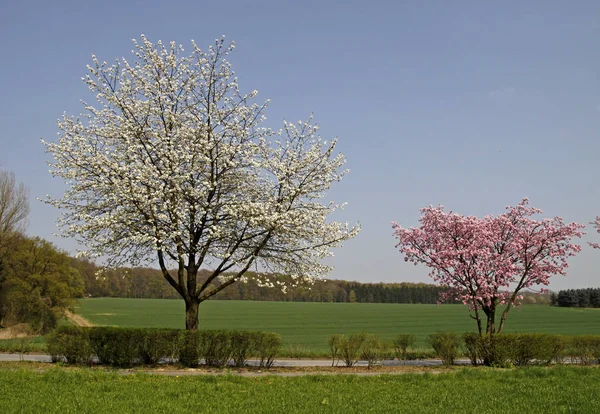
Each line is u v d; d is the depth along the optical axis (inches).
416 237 1029.2
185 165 863.1
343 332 2124.8
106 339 785.6
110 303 4116.6
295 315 3206.2
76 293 2097.7
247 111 894.4
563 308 4168.3
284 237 881.5
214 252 871.1
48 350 805.2
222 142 878.4
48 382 581.6
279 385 616.1
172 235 804.6
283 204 880.3
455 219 991.6
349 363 895.1
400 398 554.3
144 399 506.3
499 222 1002.7
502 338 919.7
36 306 1898.4
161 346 789.9
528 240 999.6
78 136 847.7
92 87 879.1
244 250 877.2
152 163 859.4
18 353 966.4
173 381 617.6
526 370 774.5
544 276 992.2
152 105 881.5
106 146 874.8
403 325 2539.4
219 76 899.4
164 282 4180.6
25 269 1977.1
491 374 744.3
